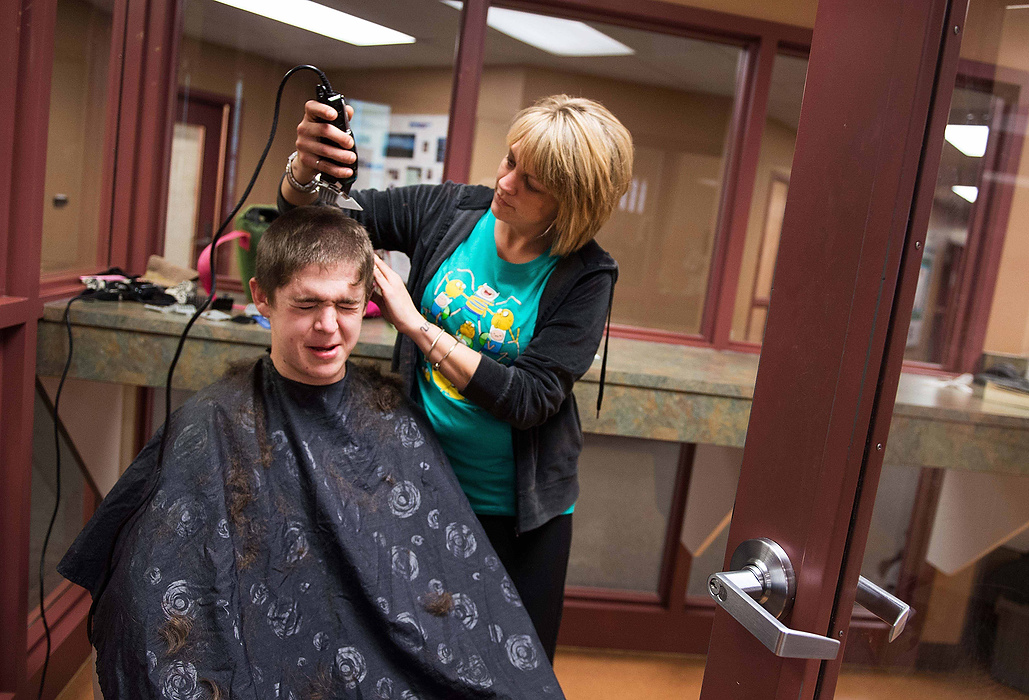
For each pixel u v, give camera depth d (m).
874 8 0.61
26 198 1.30
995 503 0.71
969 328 0.70
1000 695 0.75
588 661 2.10
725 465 2.12
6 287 1.32
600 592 2.19
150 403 1.97
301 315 0.97
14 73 1.26
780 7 1.98
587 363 1.11
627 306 2.23
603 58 2.08
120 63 1.82
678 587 2.18
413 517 1.02
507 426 1.14
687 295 2.25
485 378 1.04
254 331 1.54
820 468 0.65
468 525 1.06
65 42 1.50
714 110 2.16
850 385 0.62
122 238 1.90
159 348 1.52
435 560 1.01
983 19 0.59
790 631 0.61
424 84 2.00
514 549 1.21
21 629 1.39
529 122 1.01
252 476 0.96
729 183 2.18
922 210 0.59
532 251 1.12
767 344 0.71
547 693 0.96
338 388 1.04
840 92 0.64
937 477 0.71
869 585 0.67
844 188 0.63
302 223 0.98
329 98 1.02
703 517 2.15
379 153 2.03
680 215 2.20
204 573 0.88
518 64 2.05
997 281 0.71
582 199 1.02
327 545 0.96
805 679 0.66
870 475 0.63
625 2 2.01
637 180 2.16
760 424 0.72
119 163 1.87
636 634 2.18
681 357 2.01
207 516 0.91
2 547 1.35
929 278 0.68
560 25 2.04
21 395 1.33
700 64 2.12
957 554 0.73
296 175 1.08
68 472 1.71
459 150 2.02
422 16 1.95
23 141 1.28
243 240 1.75
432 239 1.18
